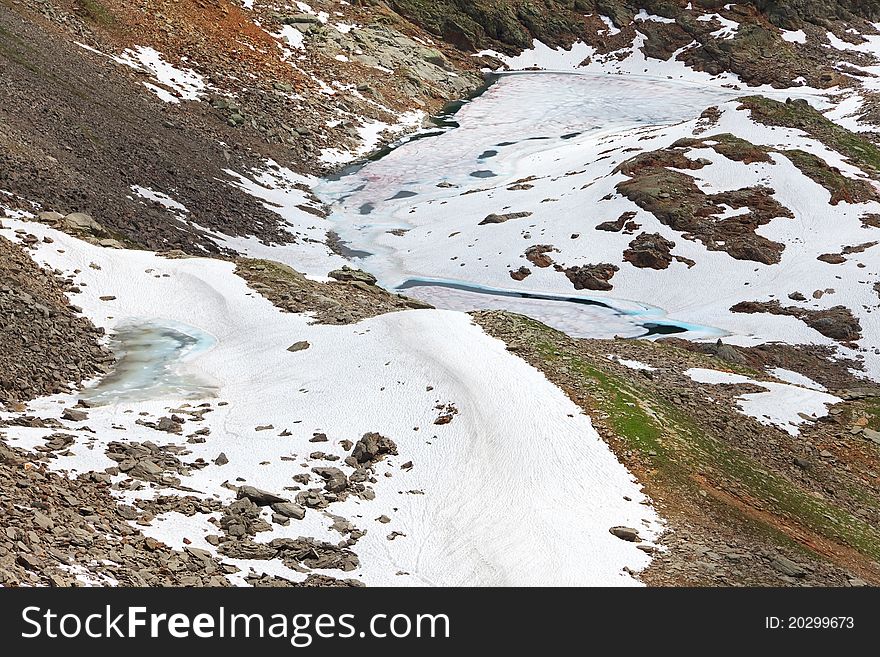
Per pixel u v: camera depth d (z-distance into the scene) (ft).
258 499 60.54
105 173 154.10
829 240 185.47
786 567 61.57
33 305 89.97
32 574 41.01
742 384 108.37
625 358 113.80
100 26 245.45
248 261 115.96
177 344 93.97
